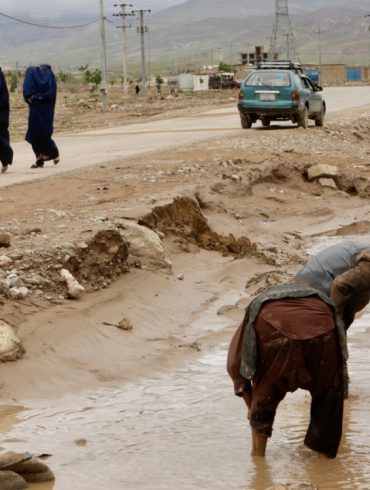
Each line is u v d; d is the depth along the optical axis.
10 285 10.88
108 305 11.45
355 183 21.94
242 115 31.12
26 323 10.23
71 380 9.36
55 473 7.23
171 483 7.09
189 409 8.70
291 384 6.98
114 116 49.34
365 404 8.80
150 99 72.56
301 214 19.59
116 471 7.30
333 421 7.28
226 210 18.16
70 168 21.06
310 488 6.77
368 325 11.41
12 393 8.91
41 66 21.41
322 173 21.84
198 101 65.06
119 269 12.61
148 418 8.47
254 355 7.04
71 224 13.80
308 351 6.91
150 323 11.34
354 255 7.86
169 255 14.48
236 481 7.13
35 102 21.09
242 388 7.36
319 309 7.02
